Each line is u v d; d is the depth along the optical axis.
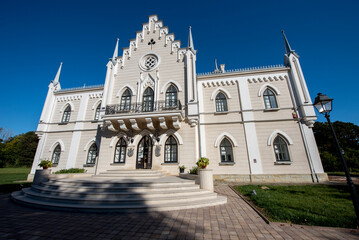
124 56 17.34
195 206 6.81
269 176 12.81
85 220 5.37
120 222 5.18
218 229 4.66
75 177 11.45
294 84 14.53
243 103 14.86
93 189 7.79
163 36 17.12
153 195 7.36
